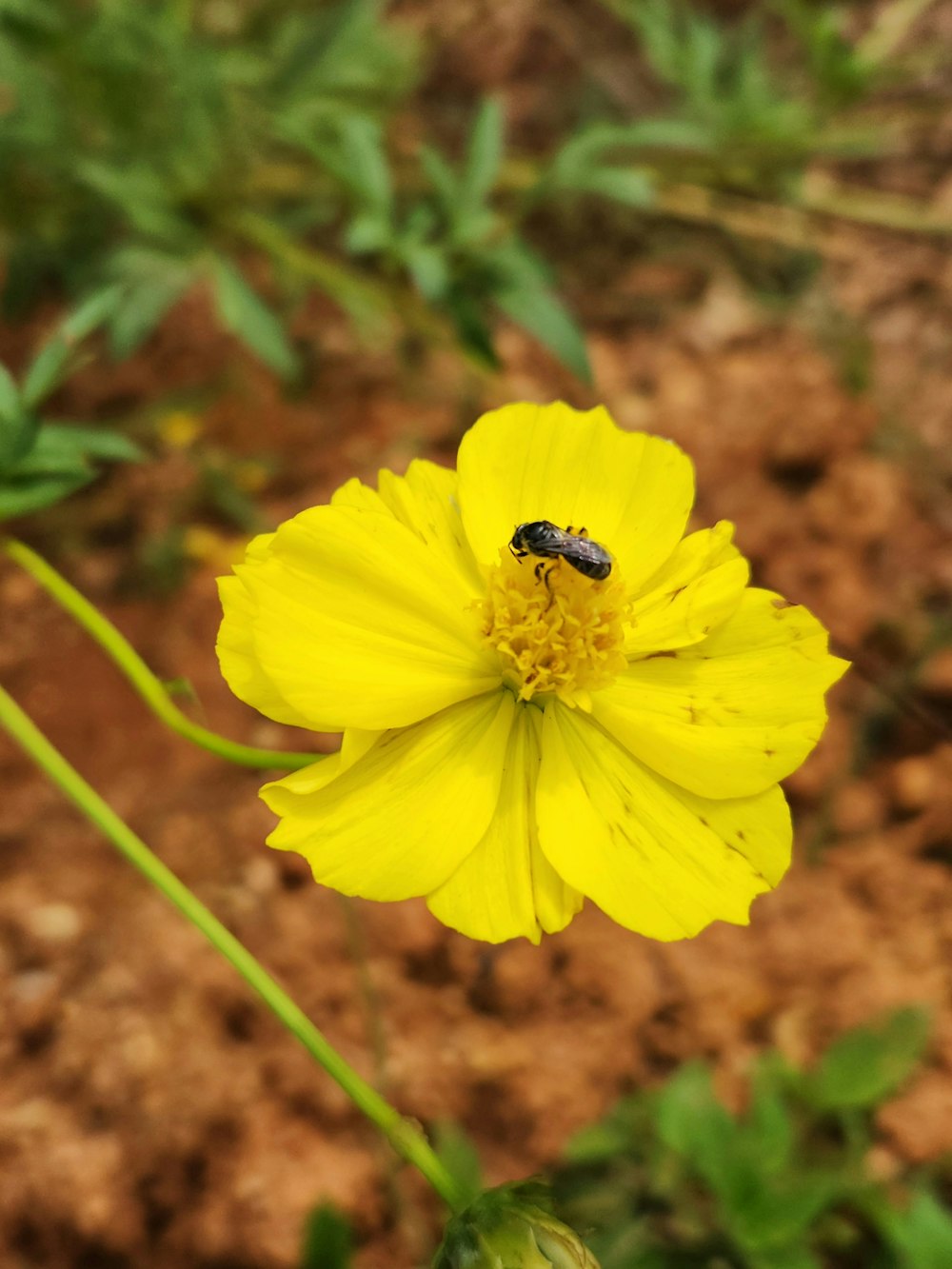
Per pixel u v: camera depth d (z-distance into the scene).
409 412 0.24
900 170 0.27
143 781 0.20
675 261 0.26
